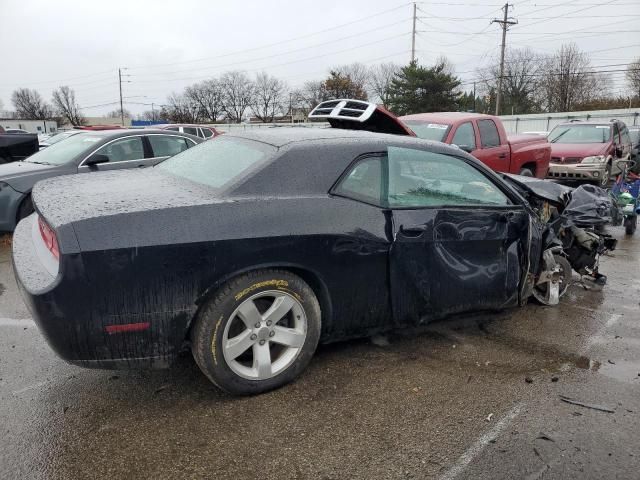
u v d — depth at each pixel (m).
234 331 2.98
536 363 3.59
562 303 4.82
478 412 2.96
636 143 17.08
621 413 2.98
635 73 61.34
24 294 2.64
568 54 67.31
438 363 3.55
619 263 6.40
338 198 3.14
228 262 2.78
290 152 3.13
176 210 2.72
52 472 2.41
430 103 48.84
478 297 3.74
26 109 103.06
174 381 3.25
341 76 69.62
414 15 50.91
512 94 68.12
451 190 3.64
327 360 3.54
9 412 2.88
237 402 3.01
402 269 3.35
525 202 4.00
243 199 2.90
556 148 12.56
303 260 2.99
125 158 7.49
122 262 2.56
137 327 2.66
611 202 5.46
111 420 2.83
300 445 2.63
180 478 2.39
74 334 2.56
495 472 2.46
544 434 2.76
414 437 2.71
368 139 3.41
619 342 3.97
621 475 2.45
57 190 3.28
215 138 4.18
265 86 89.56
